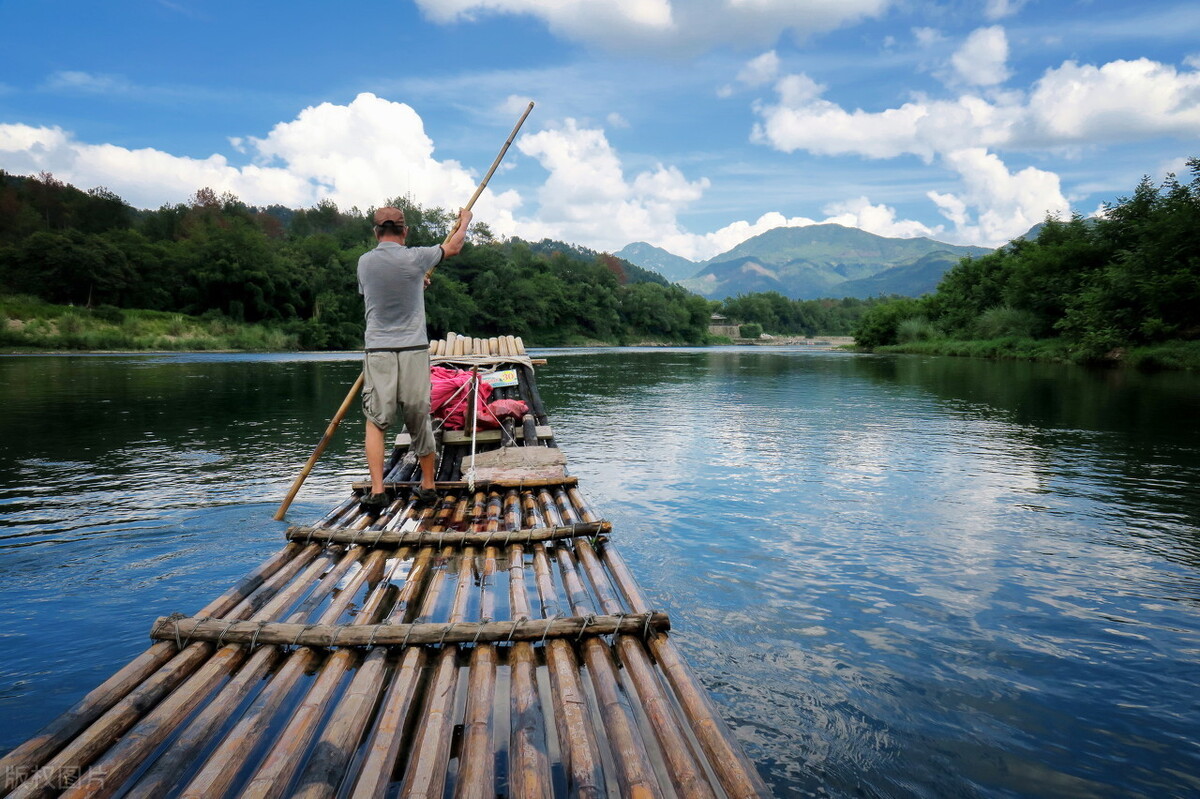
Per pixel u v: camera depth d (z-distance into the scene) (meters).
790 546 4.18
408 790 1.57
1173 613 3.20
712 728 1.88
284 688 2.08
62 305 49.03
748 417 10.44
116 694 1.99
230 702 1.97
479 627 2.37
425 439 4.20
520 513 4.08
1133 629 3.04
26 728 2.17
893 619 3.14
